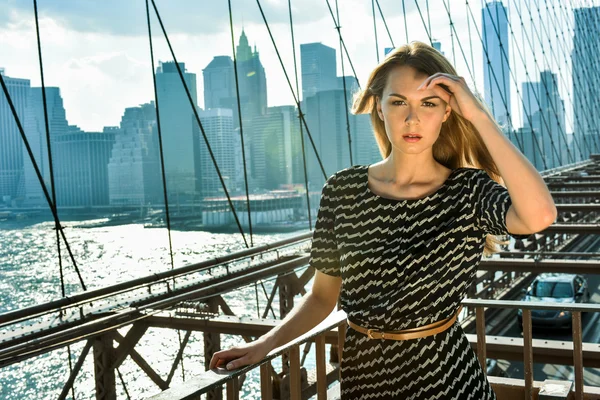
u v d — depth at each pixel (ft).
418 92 3.39
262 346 3.87
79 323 18.99
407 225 3.54
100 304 20.70
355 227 3.70
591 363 11.57
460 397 3.56
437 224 3.49
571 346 11.79
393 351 3.59
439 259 3.46
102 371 19.29
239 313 82.02
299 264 28.58
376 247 3.61
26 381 60.64
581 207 45.29
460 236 3.46
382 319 3.58
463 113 3.32
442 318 3.56
